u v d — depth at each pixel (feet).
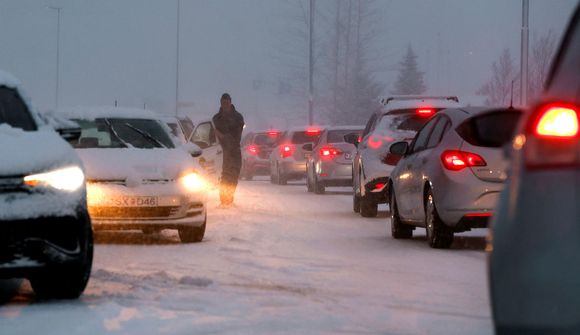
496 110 21.59
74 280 34.04
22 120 37.81
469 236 61.21
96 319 30.22
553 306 16.31
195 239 56.49
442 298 34.76
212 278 40.01
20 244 32.63
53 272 33.63
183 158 57.11
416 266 44.55
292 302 33.45
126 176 54.80
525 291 16.52
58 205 33.14
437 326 29.19
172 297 34.24
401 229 59.26
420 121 76.18
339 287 37.50
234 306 32.45
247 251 50.75
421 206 54.60
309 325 29.22
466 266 44.60
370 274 41.45
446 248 52.85
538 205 16.89
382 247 53.62
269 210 84.48
